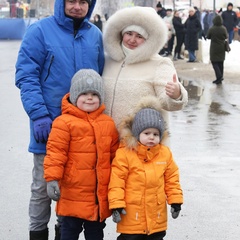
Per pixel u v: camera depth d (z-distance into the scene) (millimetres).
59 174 4391
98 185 4449
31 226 4930
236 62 22719
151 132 4379
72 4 4648
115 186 4391
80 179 4441
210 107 12719
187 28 24375
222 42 17000
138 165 4387
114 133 4543
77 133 4422
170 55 27578
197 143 9102
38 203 4883
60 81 4691
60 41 4680
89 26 4820
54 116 4719
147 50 4648
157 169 4418
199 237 5469
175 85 4430
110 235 5480
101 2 38406
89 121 4461
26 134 9828
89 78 4426
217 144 9039
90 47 4754
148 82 4668
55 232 5199
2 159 8164
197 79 18281
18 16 56875
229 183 7008
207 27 36875
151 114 4371
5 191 6766
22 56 4668
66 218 4590
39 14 55062
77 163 4441
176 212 4504
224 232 5590
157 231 4445
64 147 4414
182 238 5441
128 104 4664
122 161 4406
